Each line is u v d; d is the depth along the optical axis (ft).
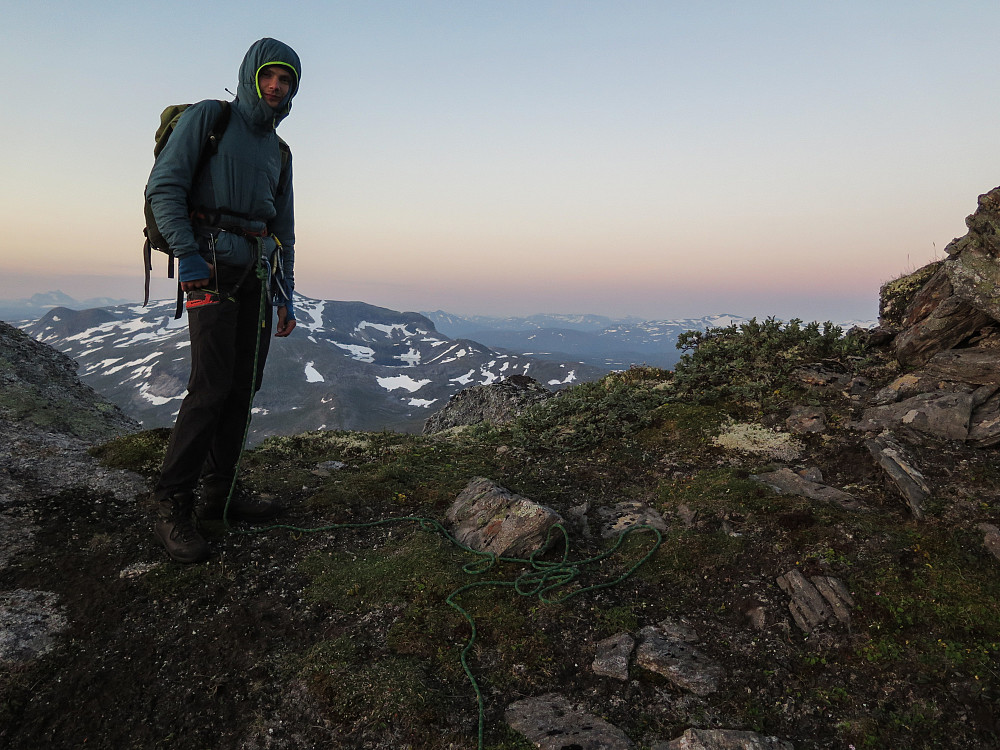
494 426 27.94
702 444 20.08
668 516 15.81
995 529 12.57
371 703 9.37
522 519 14.66
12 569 12.14
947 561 11.94
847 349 23.50
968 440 16.31
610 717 9.48
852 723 9.04
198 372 13.10
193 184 12.69
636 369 29.37
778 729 9.14
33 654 10.08
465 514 15.70
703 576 13.08
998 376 17.71
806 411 20.21
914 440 16.57
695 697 9.82
